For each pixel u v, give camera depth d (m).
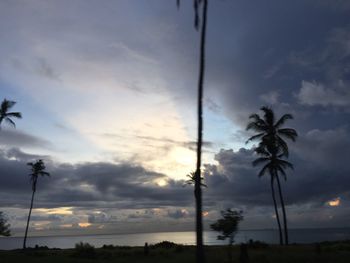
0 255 43.97
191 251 45.03
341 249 41.62
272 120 50.69
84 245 42.97
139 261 34.84
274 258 31.83
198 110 19.48
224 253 38.66
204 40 20.23
